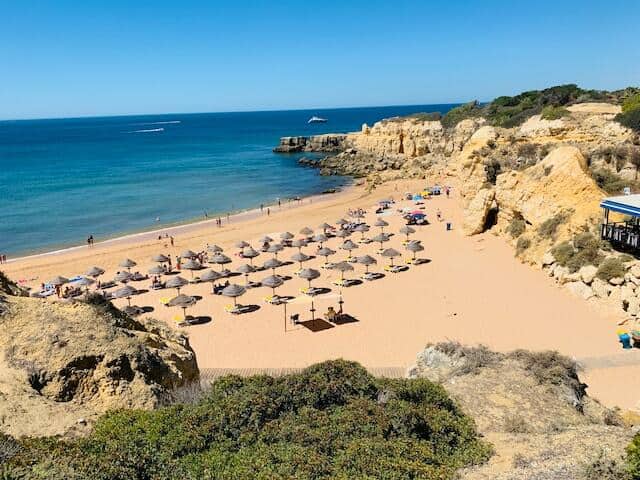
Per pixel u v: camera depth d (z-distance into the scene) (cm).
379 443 1145
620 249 3080
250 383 1414
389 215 6056
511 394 1606
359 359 2617
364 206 6925
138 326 1827
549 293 3198
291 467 1035
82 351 1430
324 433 1177
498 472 1125
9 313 1513
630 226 3150
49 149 16562
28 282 4216
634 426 1442
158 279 4138
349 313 3266
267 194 8319
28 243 5522
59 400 1352
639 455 1039
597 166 4281
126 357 1462
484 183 4953
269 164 11944
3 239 5691
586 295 2991
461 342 2711
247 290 3822
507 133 6519
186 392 1469
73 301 1658
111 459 984
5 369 1362
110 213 6962
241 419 1219
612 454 1159
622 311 2747
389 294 3547
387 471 1040
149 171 10981
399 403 1338
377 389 1450
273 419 1246
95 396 1385
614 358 2377
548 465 1134
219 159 13125
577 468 1107
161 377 1537
